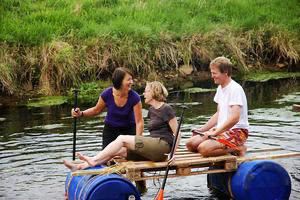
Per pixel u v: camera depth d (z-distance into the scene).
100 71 22.47
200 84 22.97
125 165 10.54
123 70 11.62
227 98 11.36
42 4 25.08
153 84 11.07
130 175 10.37
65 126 16.84
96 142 15.12
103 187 9.90
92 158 10.57
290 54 26.28
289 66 26.44
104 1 26.28
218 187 11.73
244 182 10.83
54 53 21.73
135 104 11.80
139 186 11.85
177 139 10.81
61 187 11.94
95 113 12.22
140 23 24.84
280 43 26.50
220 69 11.29
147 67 23.47
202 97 20.62
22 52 21.97
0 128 16.62
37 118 17.80
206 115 17.80
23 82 21.48
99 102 12.08
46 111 18.73
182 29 25.31
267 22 27.52
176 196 11.48
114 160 11.02
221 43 25.53
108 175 10.16
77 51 22.38
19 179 12.41
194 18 26.44
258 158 11.29
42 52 21.75
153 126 10.98
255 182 10.85
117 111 11.86
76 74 22.00
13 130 16.41
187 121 17.08
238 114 11.13
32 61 21.50
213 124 11.84
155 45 24.17
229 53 25.39
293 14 28.94
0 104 19.86
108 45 23.19
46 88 21.22
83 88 21.53
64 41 22.62
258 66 26.11
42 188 11.88
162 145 10.77
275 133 15.77
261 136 15.48
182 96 20.81
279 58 26.53
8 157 13.91
